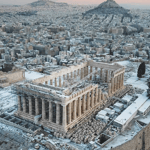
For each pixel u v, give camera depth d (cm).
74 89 11038
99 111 12206
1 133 10019
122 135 10175
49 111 10106
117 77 15000
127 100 13350
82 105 11244
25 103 11106
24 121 10919
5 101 13650
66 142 9394
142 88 16575
